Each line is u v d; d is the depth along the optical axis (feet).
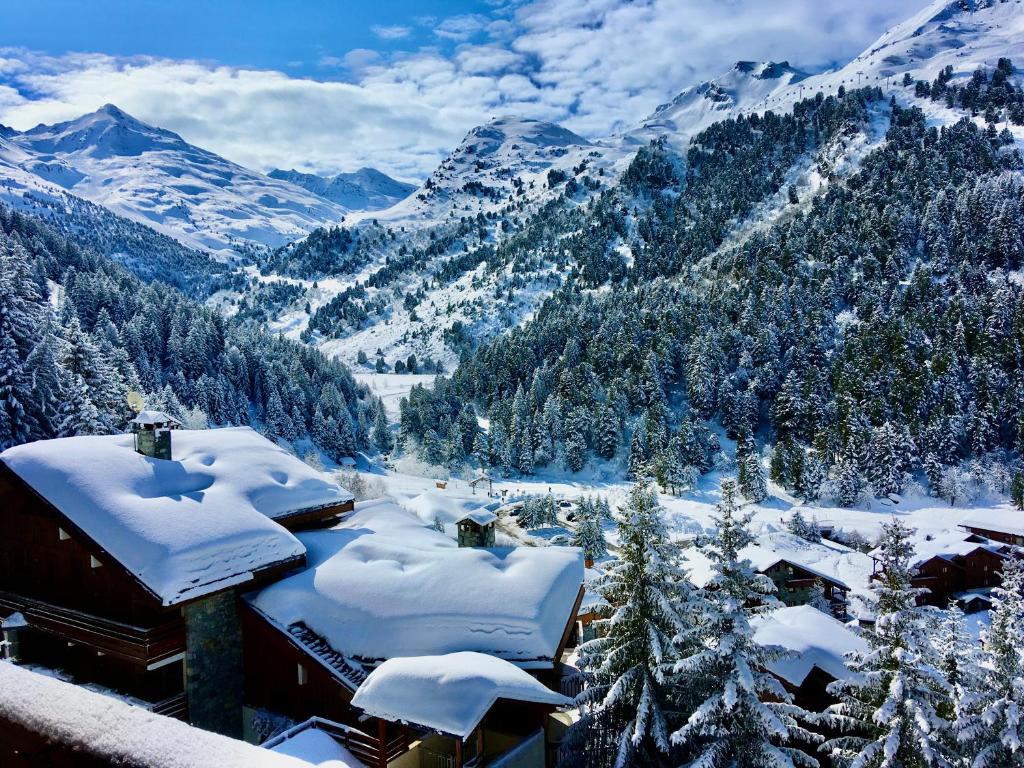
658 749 59.82
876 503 331.36
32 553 74.95
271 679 68.69
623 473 382.01
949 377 384.68
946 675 68.13
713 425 425.28
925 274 495.41
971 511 308.81
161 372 386.32
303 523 88.94
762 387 431.84
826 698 78.18
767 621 86.99
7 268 226.79
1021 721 61.57
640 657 60.75
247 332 526.57
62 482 70.18
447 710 52.01
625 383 439.22
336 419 419.74
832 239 603.67
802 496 339.77
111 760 7.07
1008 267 510.58
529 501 278.67
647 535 60.90
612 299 642.63
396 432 466.70
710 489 351.67
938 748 60.08
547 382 481.46
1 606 74.33
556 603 70.13
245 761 6.72
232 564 68.13
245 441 95.09
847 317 498.28
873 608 63.36
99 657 72.54
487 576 71.56
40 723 7.86
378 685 54.95
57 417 180.75
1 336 180.86
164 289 543.39
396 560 76.89
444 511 206.59
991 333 418.92
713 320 506.07
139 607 66.08
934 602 215.92
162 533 66.74
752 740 54.85
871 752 58.13
